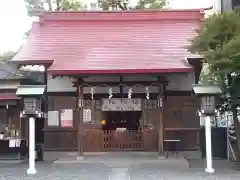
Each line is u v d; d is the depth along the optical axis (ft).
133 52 52.11
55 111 53.31
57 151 52.85
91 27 59.88
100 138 52.90
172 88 53.42
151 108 53.16
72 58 50.65
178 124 52.95
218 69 40.65
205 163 48.29
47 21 60.59
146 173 41.22
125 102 53.16
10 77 53.72
